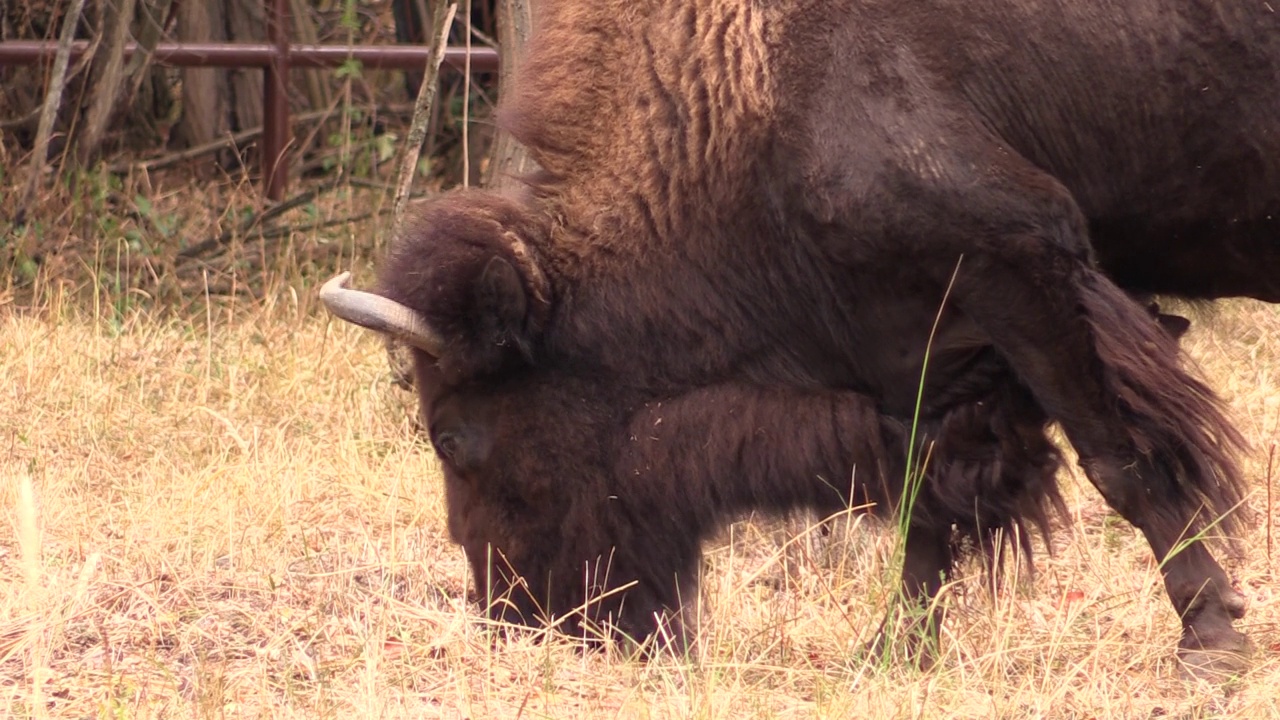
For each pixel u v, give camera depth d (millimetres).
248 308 32406
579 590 16719
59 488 21531
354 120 40812
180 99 43156
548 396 16609
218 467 21844
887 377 16328
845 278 15844
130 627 15984
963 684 14484
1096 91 15336
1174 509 15445
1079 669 14633
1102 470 15516
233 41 40250
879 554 17859
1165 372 15430
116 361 27922
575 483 16656
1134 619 16812
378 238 34781
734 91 15781
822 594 17547
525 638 15875
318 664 14938
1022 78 15258
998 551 16672
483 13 39562
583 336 16453
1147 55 15242
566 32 16938
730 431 16453
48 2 38250
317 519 21016
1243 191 15680
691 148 16078
